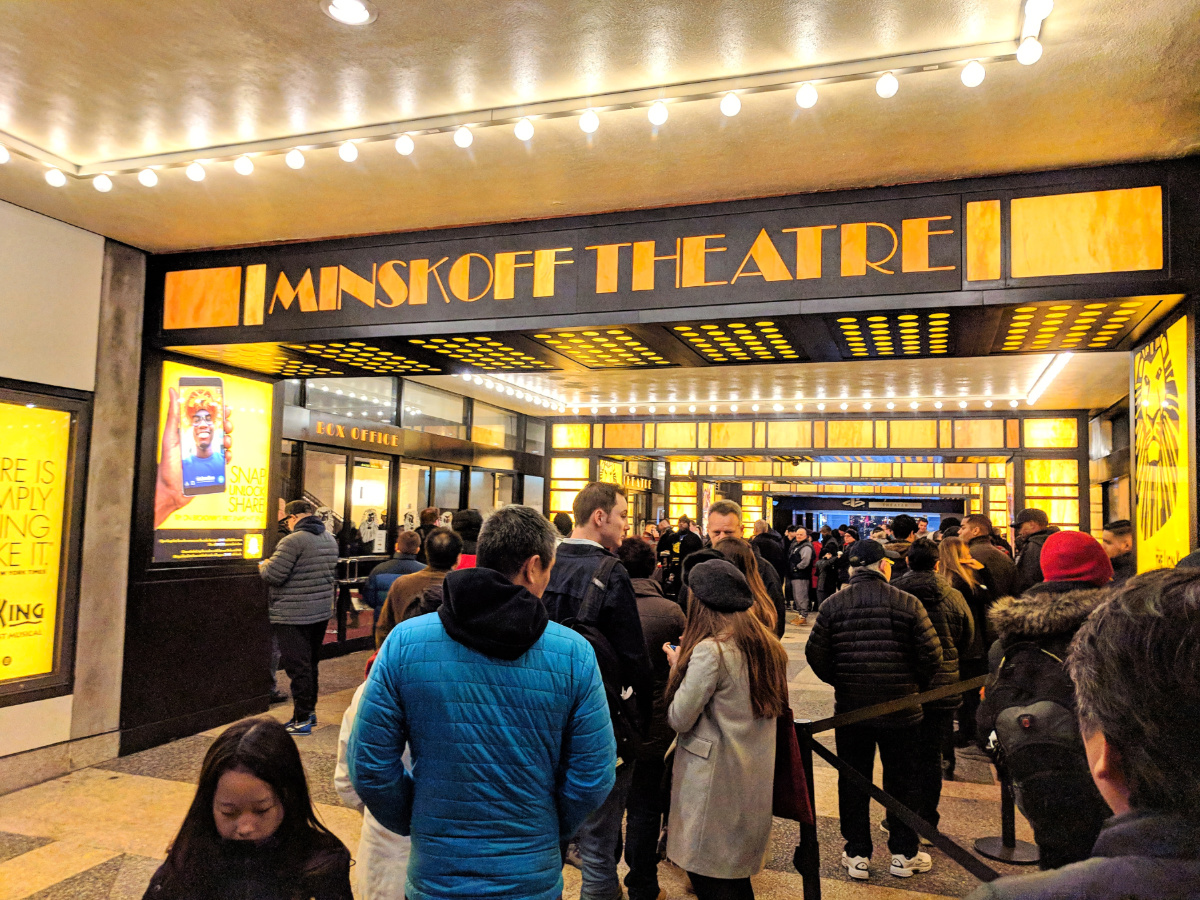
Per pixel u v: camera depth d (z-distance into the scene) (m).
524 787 1.75
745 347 4.75
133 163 4.01
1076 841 1.92
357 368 5.95
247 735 1.85
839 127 3.35
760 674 2.71
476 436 11.95
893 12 2.70
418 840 1.74
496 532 2.01
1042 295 3.58
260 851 1.83
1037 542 5.34
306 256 4.98
